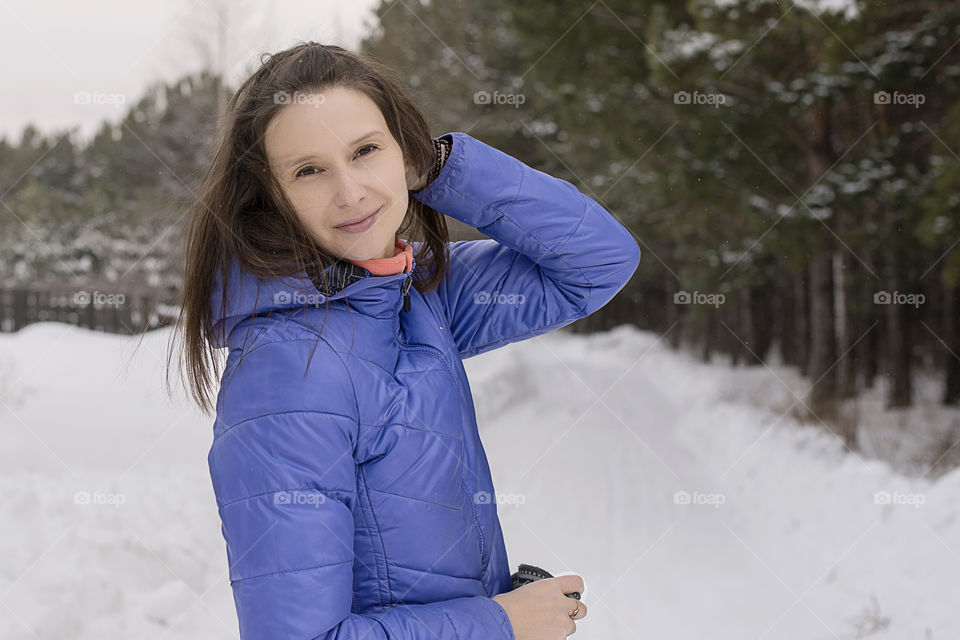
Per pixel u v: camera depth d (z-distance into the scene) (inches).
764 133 404.5
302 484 41.2
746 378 628.7
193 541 170.9
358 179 44.8
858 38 332.5
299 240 45.0
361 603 44.7
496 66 801.6
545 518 232.5
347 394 43.7
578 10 474.6
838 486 251.0
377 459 44.9
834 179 392.2
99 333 411.2
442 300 59.0
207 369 47.5
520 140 802.8
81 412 253.6
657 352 905.5
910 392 448.5
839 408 378.9
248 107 45.6
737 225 499.2
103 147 997.2
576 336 1151.6
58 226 840.3
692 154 436.1
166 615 143.6
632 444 353.1
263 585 40.1
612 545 210.4
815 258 431.5
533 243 54.8
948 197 332.8
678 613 166.9
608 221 56.1
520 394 491.8
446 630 42.5
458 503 47.8
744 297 841.5
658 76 402.0
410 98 49.7
